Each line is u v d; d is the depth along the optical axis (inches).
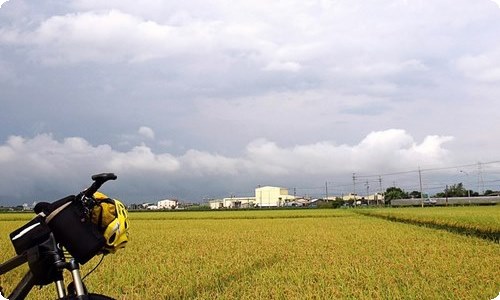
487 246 635.5
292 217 1943.9
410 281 377.1
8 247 649.6
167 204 4857.3
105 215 125.4
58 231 119.5
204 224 1364.4
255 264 486.3
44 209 122.6
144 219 1776.6
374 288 351.3
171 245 701.9
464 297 320.8
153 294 338.0
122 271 431.8
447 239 767.1
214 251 607.2
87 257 119.4
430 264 464.1
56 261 116.7
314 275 406.9
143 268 456.8
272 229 1095.0
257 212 2647.6
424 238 787.4
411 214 1497.3
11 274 396.5
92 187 119.6
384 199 5027.1
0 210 2768.2
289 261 502.9
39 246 117.5
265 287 351.9
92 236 119.6
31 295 313.6
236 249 634.8
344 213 2368.4
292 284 366.0
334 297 315.3
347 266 446.9
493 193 3631.9
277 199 5251.0
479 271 425.1
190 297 342.0
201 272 426.3
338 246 663.1
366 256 521.0
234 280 396.5
